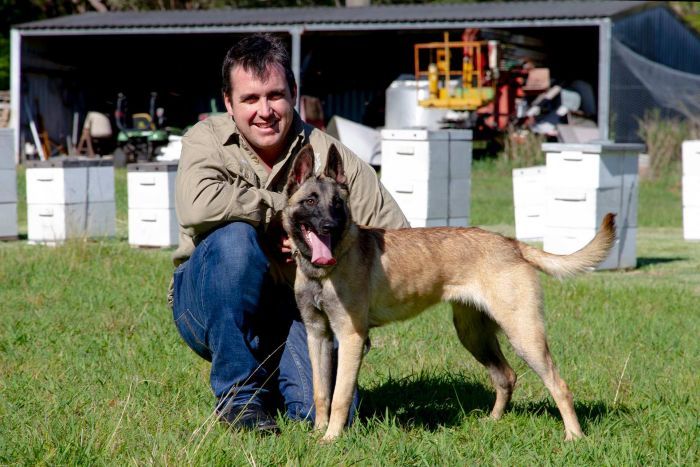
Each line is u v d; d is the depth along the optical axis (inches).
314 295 190.9
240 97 190.7
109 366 236.2
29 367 234.8
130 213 505.4
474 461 169.3
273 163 201.9
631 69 1016.2
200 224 187.8
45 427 178.4
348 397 185.8
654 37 1123.3
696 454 176.2
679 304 351.6
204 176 188.9
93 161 517.3
